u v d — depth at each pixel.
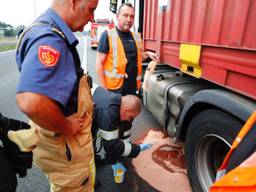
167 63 2.69
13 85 6.37
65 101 1.10
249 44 1.40
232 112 1.53
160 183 2.40
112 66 2.51
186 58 2.18
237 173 0.96
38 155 1.42
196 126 1.94
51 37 1.05
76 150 1.38
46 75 1.01
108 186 2.36
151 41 3.19
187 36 2.15
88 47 19.69
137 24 3.71
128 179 2.46
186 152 2.14
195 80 2.63
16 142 1.24
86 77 1.33
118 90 2.56
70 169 1.43
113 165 2.33
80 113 1.31
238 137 1.17
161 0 2.74
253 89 1.43
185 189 2.31
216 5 1.70
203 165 2.01
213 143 1.90
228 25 1.58
